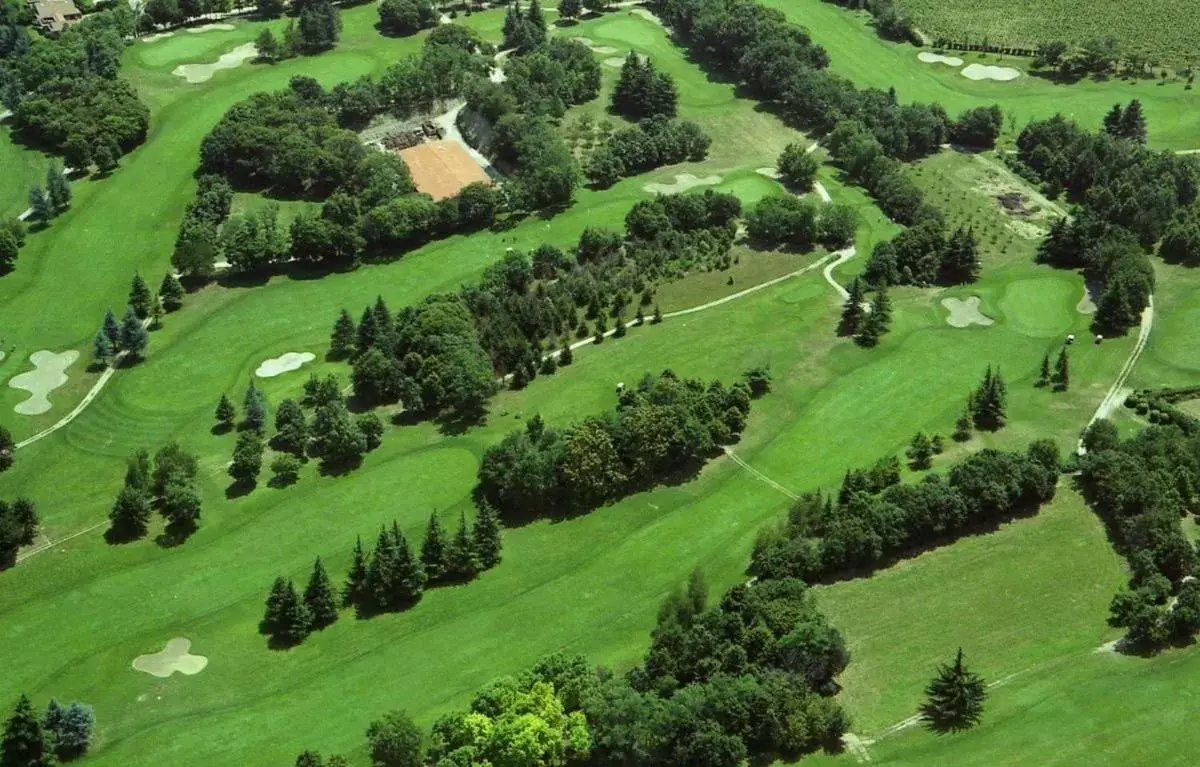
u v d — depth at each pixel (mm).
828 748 196500
